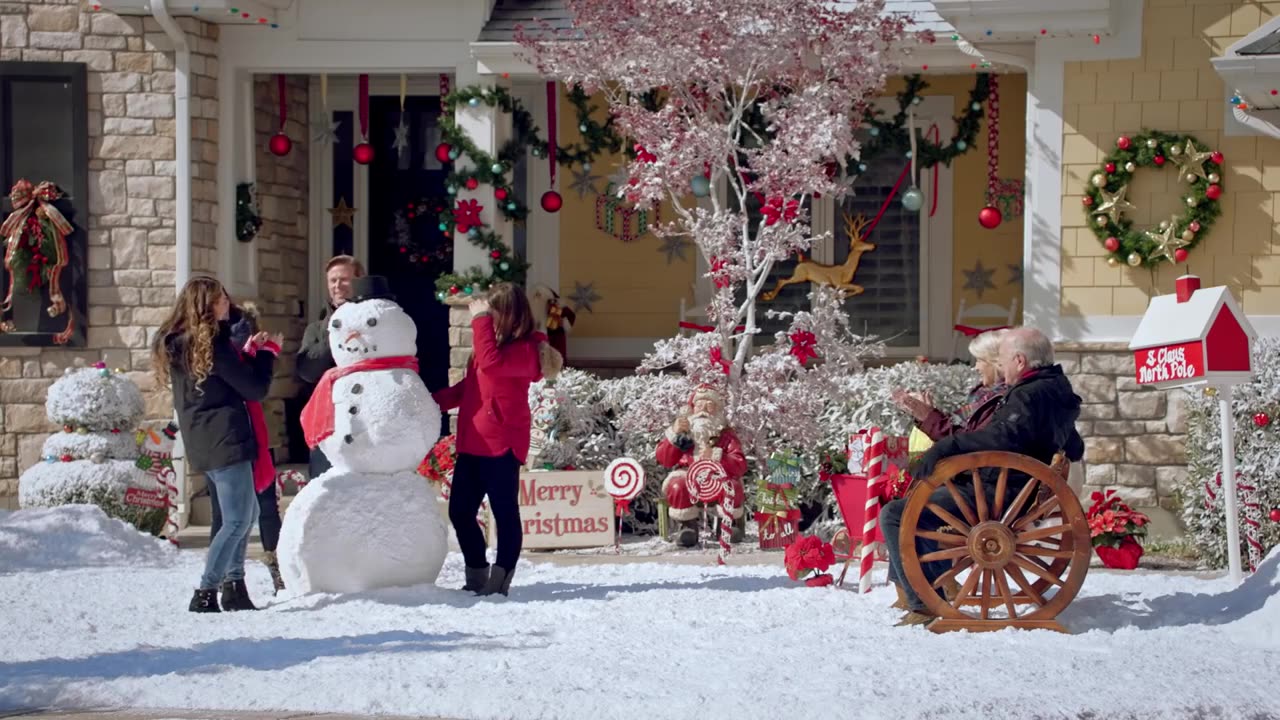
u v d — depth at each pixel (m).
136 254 14.01
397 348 9.46
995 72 14.33
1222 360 9.67
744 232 12.73
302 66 14.28
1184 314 9.91
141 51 13.97
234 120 14.34
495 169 14.02
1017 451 7.94
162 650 7.44
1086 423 12.88
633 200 12.76
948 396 12.91
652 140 12.60
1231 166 12.71
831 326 12.74
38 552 11.13
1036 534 7.88
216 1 13.55
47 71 13.94
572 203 16.17
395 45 14.20
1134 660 7.02
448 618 8.35
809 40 12.54
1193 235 12.70
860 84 12.59
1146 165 12.81
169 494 12.53
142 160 13.99
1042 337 8.22
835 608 8.63
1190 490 11.96
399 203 16.53
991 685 6.48
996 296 15.77
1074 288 12.96
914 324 15.89
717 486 11.22
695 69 12.38
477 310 9.53
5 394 14.02
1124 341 12.88
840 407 13.02
